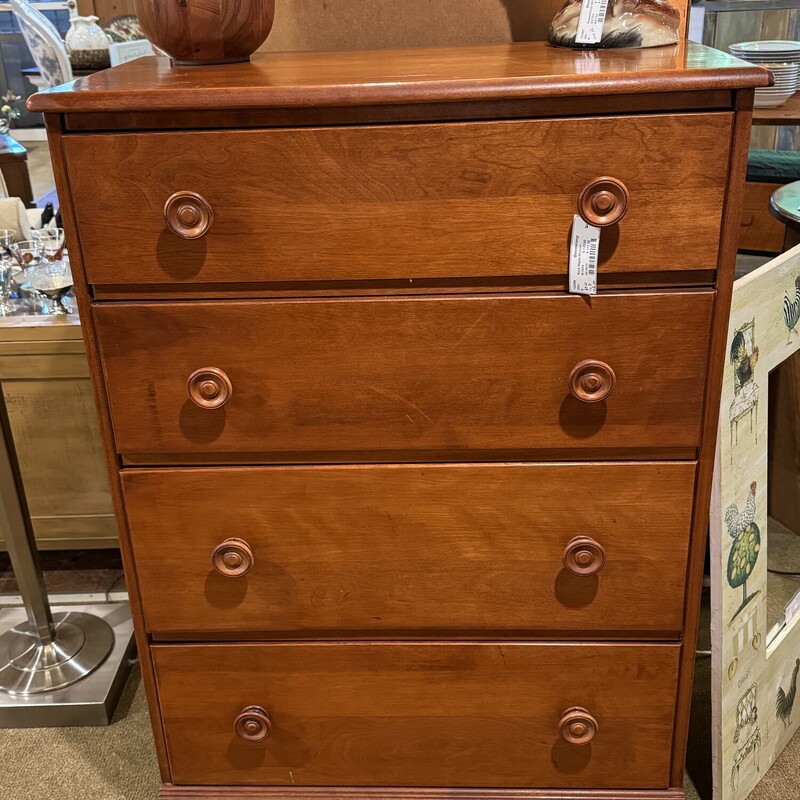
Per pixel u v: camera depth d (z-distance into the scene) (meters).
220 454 1.07
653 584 1.11
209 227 0.95
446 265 0.96
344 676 1.19
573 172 0.91
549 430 1.04
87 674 1.57
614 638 1.16
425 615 1.15
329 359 1.01
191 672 1.20
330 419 1.04
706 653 1.56
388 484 1.07
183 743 1.25
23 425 1.72
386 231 0.95
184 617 1.16
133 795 1.38
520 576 1.12
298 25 1.35
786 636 1.38
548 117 0.90
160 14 1.08
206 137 0.91
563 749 1.22
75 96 0.89
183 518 1.10
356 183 0.93
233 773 1.26
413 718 1.21
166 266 0.97
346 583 1.13
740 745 1.29
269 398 1.03
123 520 1.11
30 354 1.65
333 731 1.23
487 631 1.17
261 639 1.19
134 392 1.04
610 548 1.10
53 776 1.42
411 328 0.99
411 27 1.34
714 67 0.87
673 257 0.95
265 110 0.91
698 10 2.90
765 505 1.25
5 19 3.90
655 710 1.19
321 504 1.09
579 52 1.09
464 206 0.93
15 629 1.68
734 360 1.12
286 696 1.21
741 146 0.90
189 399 1.04
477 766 1.24
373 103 0.88
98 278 0.98
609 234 0.94
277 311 0.99
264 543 1.11
